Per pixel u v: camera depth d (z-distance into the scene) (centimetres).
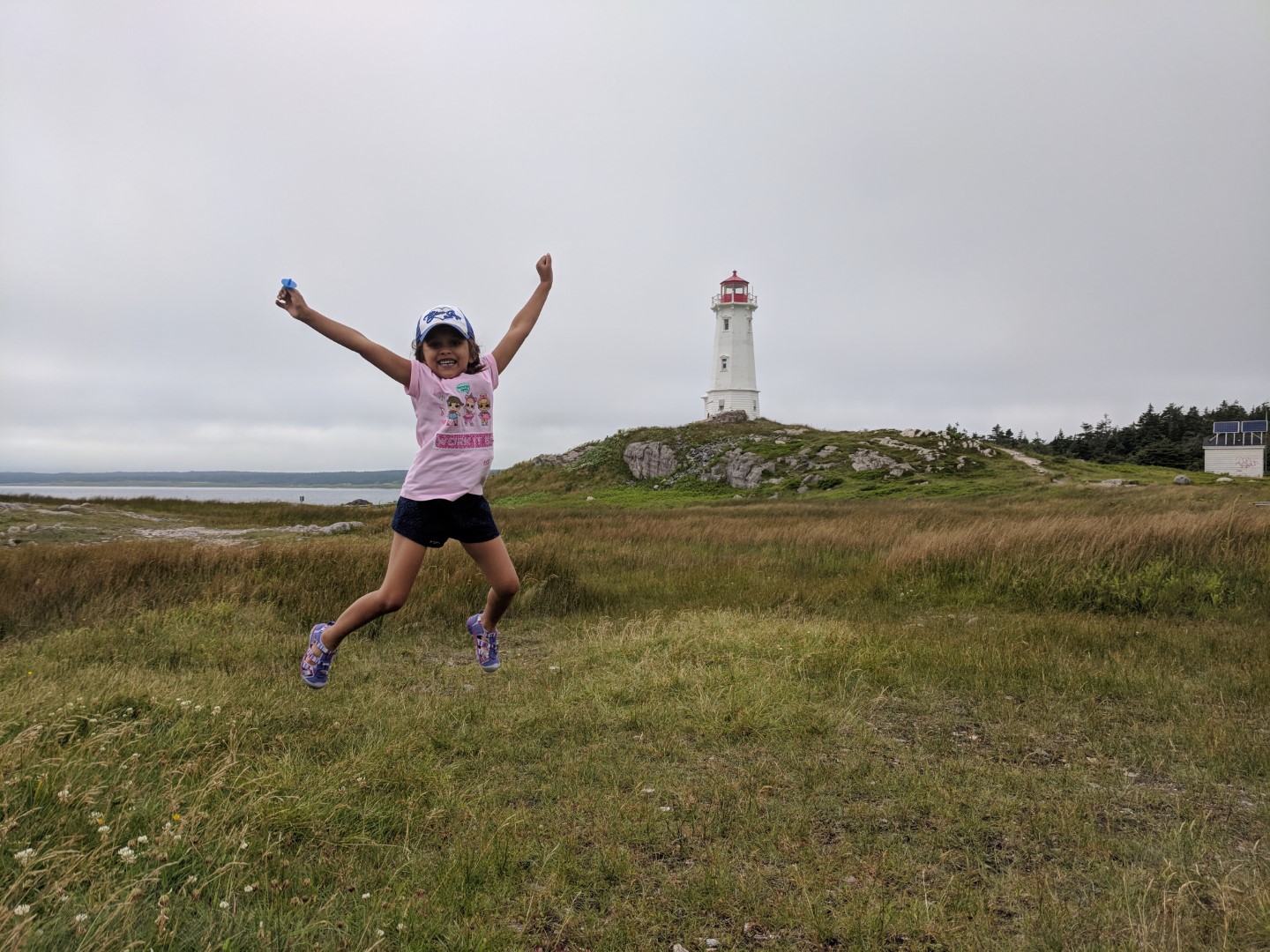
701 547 1617
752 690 528
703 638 681
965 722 496
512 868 307
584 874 305
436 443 373
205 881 267
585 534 1847
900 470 4031
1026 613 888
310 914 263
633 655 645
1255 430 5328
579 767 414
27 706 419
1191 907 280
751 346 6238
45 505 2728
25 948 212
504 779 402
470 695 551
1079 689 550
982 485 3562
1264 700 522
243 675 562
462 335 376
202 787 333
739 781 395
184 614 774
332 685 563
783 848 328
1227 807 369
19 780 312
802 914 277
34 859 250
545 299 434
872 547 1481
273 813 326
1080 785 393
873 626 774
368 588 922
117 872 265
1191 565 962
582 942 264
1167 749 441
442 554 1076
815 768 411
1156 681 565
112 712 432
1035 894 292
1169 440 7556
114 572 918
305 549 1068
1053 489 3244
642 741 454
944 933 264
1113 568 966
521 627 826
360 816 343
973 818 354
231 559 1005
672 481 4731
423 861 312
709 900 286
